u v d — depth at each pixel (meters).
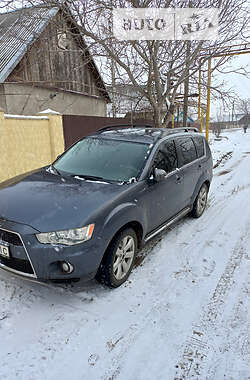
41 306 2.63
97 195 2.84
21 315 2.51
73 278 2.49
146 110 10.58
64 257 2.39
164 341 2.28
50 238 2.39
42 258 2.39
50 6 5.72
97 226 2.52
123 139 3.90
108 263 2.72
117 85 7.66
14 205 2.68
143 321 2.48
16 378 1.92
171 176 3.74
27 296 2.76
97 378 1.95
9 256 2.51
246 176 8.35
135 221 3.01
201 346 2.23
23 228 2.42
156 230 3.60
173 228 4.48
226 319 2.52
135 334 2.34
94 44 6.26
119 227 2.72
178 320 2.50
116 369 2.02
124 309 2.62
